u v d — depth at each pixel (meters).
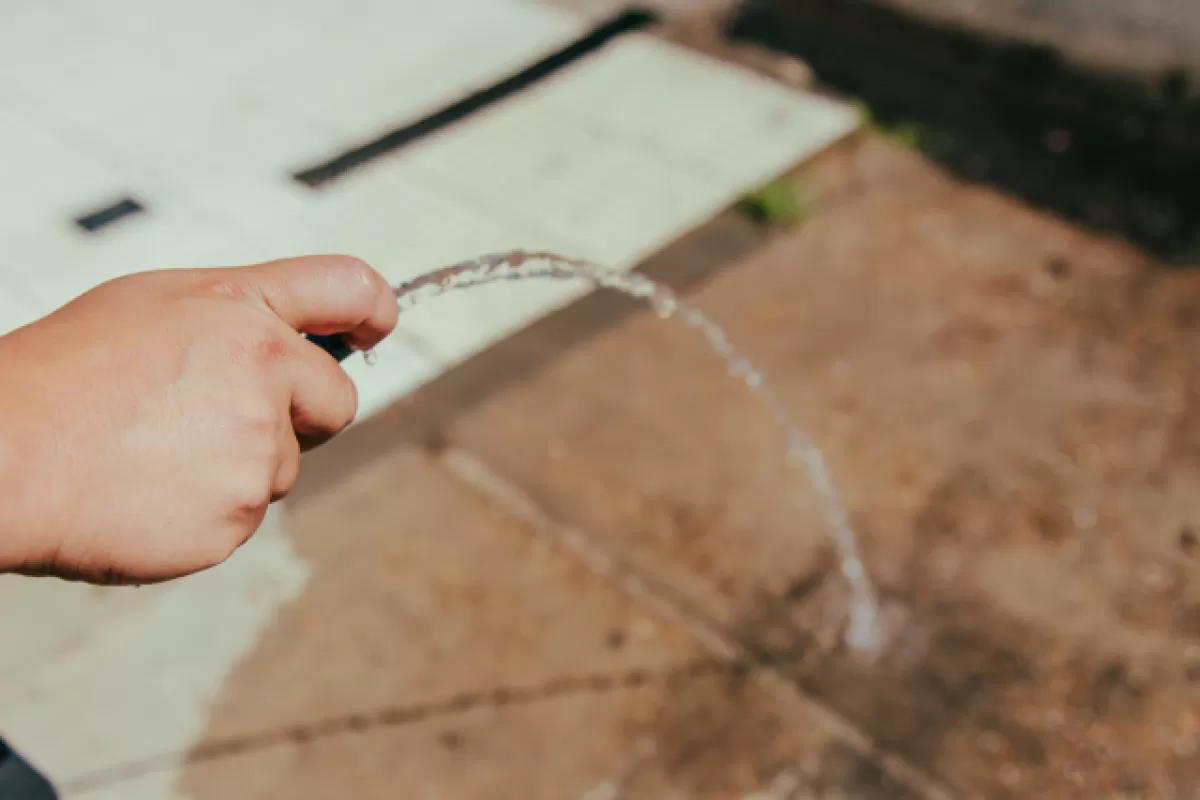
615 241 3.90
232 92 4.76
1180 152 3.96
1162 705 2.51
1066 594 2.74
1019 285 3.69
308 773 2.45
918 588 2.77
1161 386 3.29
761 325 3.55
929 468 3.06
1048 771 2.41
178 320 0.81
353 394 0.91
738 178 4.18
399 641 2.70
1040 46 4.13
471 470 3.10
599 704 2.56
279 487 0.85
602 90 4.73
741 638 2.68
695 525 2.93
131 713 2.56
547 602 2.77
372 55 5.03
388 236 3.91
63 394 0.75
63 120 4.60
